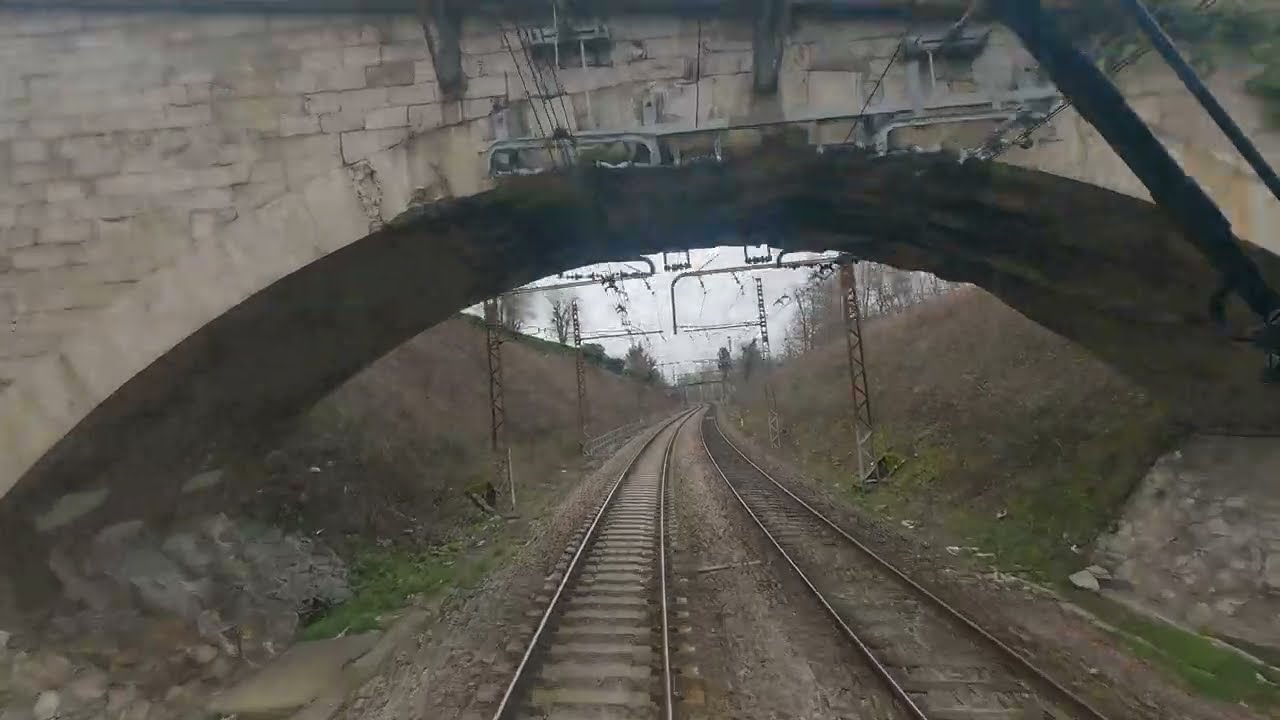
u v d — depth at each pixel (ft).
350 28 28.71
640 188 31.37
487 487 71.46
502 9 28.22
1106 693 23.93
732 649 28.53
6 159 28.12
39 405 26.78
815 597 34.86
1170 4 26.66
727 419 231.30
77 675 24.73
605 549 48.08
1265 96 27.02
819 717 22.67
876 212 35.86
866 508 65.51
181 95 28.40
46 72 28.50
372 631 34.76
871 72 29.27
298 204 28.14
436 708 23.77
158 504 34.09
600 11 28.73
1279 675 25.95
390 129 28.55
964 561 43.37
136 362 27.27
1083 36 23.35
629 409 234.17
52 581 28.14
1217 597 31.60
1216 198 26.99
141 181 28.09
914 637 29.48
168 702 25.93
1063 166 28.48
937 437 75.10
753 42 29.22
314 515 45.57
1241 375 32.71
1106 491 43.09
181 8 28.27
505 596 37.58
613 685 24.91
